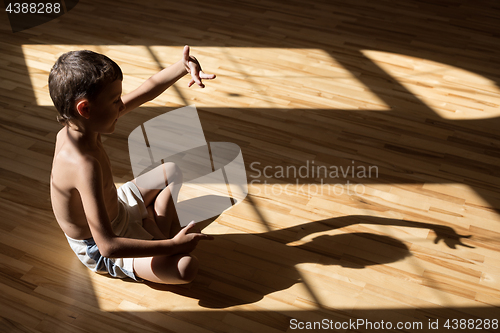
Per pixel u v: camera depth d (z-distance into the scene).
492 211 2.27
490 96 3.08
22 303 1.82
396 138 2.73
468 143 2.70
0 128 2.71
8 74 3.18
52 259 2.00
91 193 1.50
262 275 1.95
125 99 1.82
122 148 2.62
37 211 2.22
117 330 1.73
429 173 2.49
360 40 3.67
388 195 2.35
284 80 3.20
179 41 3.61
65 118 1.46
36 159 2.51
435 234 2.14
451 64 3.40
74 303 1.83
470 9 4.16
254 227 2.17
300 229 2.16
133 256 1.57
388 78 3.24
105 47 3.51
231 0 4.24
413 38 3.71
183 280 1.78
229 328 1.75
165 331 1.73
